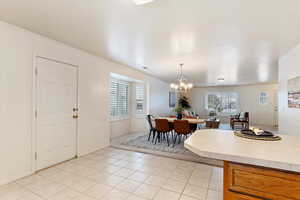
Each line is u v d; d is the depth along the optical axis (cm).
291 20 207
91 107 374
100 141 401
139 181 238
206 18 205
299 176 109
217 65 448
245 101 880
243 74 574
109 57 391
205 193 207
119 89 582
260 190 120
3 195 200
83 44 307
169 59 396
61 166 290
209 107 962
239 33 248
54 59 292
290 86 324
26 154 250
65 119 315
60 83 304
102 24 227
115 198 196
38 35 266
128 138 529
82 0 172
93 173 264
